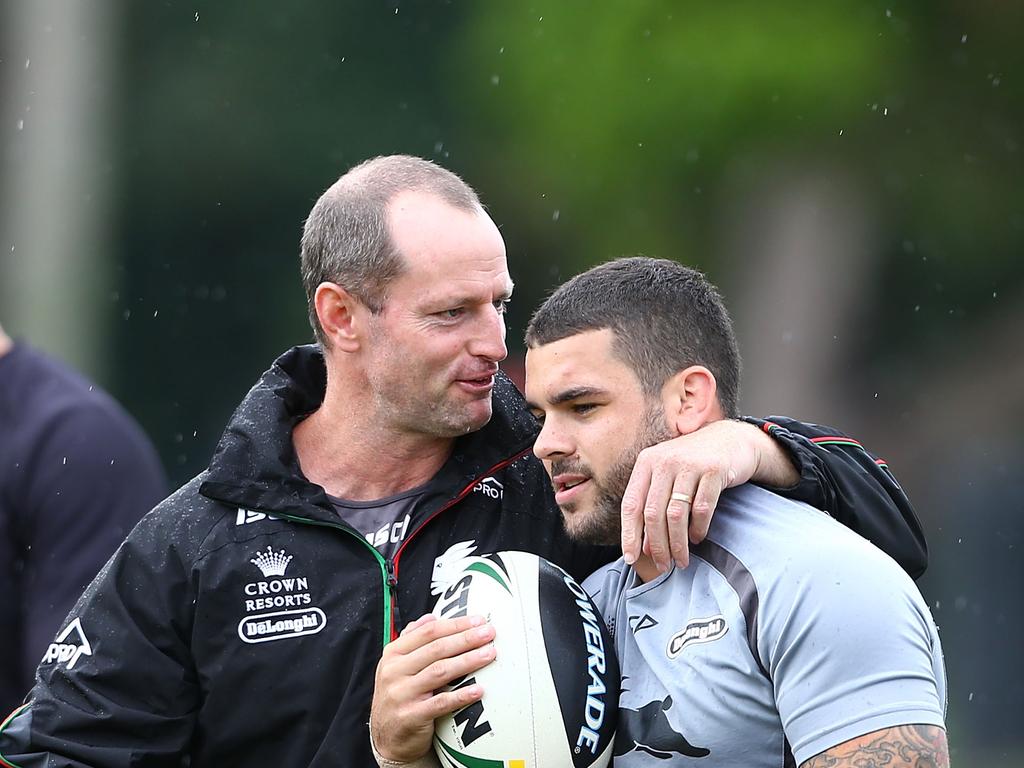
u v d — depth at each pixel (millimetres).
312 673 13578
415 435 14250
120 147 68125
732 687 11844
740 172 54750
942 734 11242
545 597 12586
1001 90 54719
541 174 57812
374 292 13953
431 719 12109
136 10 68375
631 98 54406
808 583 11594
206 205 69312
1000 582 40500
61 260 65062
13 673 17281
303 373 15102
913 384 57000
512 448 14398
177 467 68000
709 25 52938
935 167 55250
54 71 65250
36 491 17203
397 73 69250
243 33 69312
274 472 13977
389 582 13742
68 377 17953
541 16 58094
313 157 69312
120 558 14055
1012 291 57375
